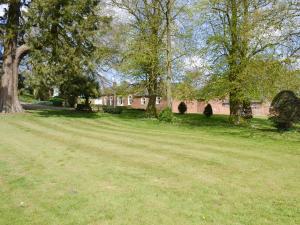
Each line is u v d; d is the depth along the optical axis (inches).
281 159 451.8
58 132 711.1
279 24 812.6
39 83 1028.5
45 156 455.2
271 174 370.9
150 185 324.5
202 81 1051.3
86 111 1412.4
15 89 1119.0
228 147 543.8
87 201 281.4
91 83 1398.9
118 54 1286.9
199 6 1032.2
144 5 1194.0
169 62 1080.8
